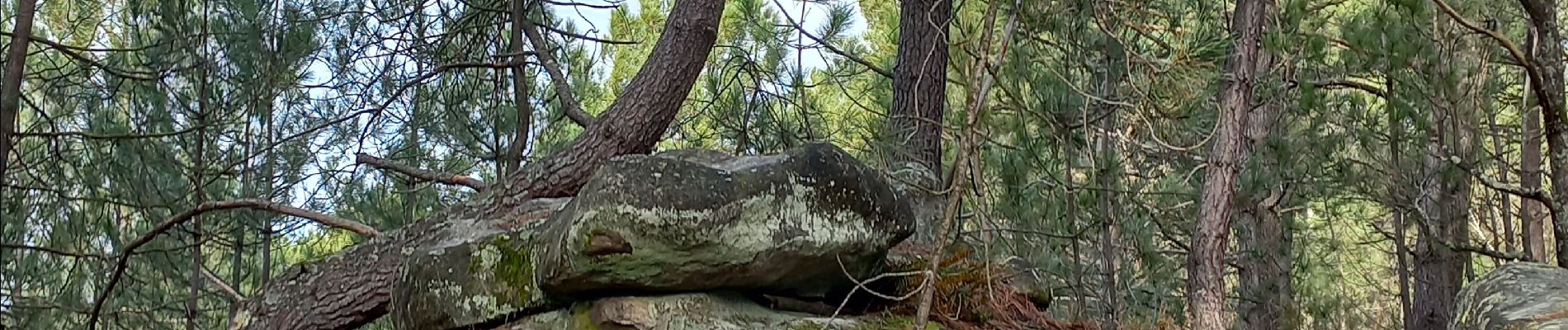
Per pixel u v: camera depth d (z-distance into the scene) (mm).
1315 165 6793
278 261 9250
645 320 3285
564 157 5051
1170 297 7039
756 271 3398
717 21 5516
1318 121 6590
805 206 3490
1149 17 6047
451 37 7008
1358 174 6840
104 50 6645
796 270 3494
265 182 7945
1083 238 6727
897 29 6621
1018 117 5887
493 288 3645
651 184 3297
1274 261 7680
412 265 3861
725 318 3375
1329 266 10328
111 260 7023
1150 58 5195
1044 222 6402
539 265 3512
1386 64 5449
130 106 7742
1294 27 4895
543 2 7074
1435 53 5512
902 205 3811
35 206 7609
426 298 3752
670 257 3293
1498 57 6543
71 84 7371
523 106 6988
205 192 7297
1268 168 6527
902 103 6273
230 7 7148
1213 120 5719
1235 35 4680
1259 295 7414
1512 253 6121
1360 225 12875
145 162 7211
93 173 7371
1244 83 4578
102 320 7680
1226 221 4508
